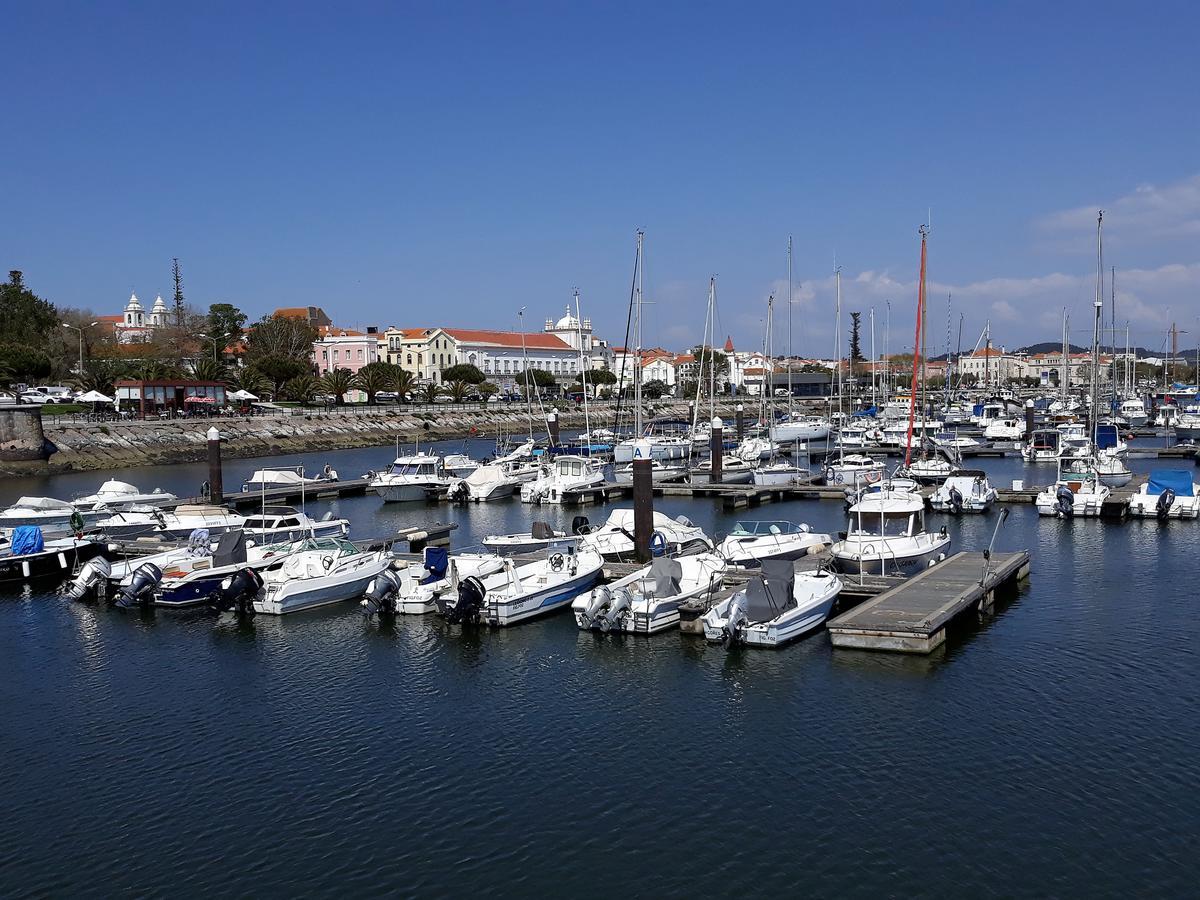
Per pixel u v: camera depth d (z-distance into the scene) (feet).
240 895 57.98
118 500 189.06
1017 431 332.80
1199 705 80.89
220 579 119.14
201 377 437.58
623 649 97.50
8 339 443.32
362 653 99.25
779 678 88.17
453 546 162.61
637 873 59.06
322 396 531.50
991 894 56.13
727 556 122.72
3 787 71.51
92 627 110.52
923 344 175.83
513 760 74.18
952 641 97.81
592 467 224.94
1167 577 125.29
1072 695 83.25
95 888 59.00
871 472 218.38
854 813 64.95
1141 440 355.15
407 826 65.10
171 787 71.15
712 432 231.91
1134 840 61.00
